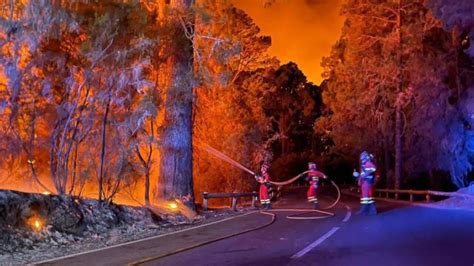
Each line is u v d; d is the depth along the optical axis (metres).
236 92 27.27
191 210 17.17
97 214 12.93
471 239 10.40
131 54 13.48
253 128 27.55
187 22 16.58
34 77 12.62
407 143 34.56
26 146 13.05
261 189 20.67
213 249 10.02
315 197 19.27
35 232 10.98
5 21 11.52
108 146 14.07
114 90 13.51
